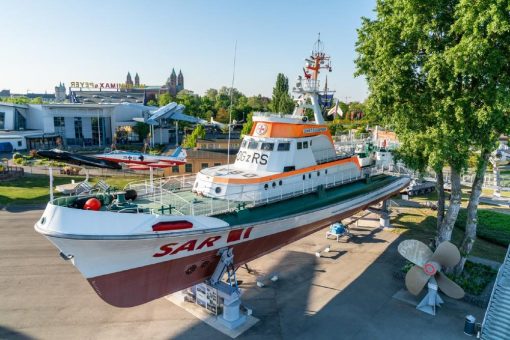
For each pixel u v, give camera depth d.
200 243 14.37
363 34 20.06
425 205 32.81
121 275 13.27
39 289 17.56
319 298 17.23
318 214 19.50
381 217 27.36
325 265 20.80
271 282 18.73
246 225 15.45
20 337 13.91
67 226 11.91
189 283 15.86
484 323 14.34
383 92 17.61
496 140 16.53
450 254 16.16
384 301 17.05
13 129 71.00
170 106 73.06
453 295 16.12
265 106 126.06
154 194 17.53
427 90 17.22
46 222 12.20
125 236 12.24
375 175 26.17
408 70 17.17
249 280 18.91
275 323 15.19
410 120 17.92
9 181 40.50
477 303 16.75
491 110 14.91
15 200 32.66
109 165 18.34
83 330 14.47
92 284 12.92
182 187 20.02
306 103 23.61
